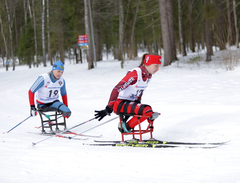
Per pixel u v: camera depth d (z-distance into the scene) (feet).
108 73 65.46
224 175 9.21
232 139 14.61
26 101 39.42
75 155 13.28
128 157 12.48
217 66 59.06
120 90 14.30
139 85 14.78
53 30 121.49
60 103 20.97
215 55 79.20
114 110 15.67
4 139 18.17
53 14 122.42
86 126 23.21
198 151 12.73
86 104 32.50
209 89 34.35
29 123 26.02
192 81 43.06
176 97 30.73
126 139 17.63
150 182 8.87
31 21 153.99
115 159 12.22
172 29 80.89
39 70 88.74
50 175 10.10
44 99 21.07
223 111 21.97
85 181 9.29
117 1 99.30
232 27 102.47
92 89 43.68
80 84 50.65
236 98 26.76
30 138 18.88
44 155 13.47
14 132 21.42
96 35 112.47
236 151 12.24
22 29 175.22
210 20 73.77
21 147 15.67
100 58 113.60
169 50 71.46
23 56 161.58
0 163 11.96
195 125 18.66
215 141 14.61
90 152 13.87
